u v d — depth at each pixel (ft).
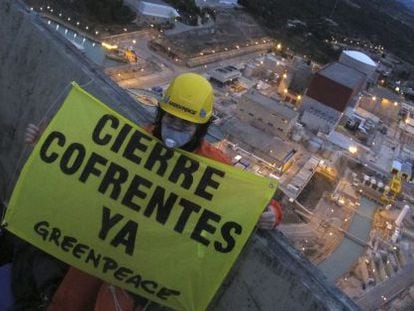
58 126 14.98
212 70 245.04
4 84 21.89
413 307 133.59
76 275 15.23
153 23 272.31
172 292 14.55
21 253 16.31
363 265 144.87
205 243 14.43
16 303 15.57
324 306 13.38
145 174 14.74
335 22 510.58
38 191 14.78
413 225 179.73
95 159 14.84
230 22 342.85
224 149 170.50
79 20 233.76
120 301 14.70
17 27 21.48
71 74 19.97
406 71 449.06
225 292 15.62
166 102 13.87
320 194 177.37
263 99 202.69
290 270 14.06
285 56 326.65
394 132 268.21
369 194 189.06
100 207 14.71
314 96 230.27
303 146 203.51
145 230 14.60
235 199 14.51
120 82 201.26
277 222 14.73
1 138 21.99
